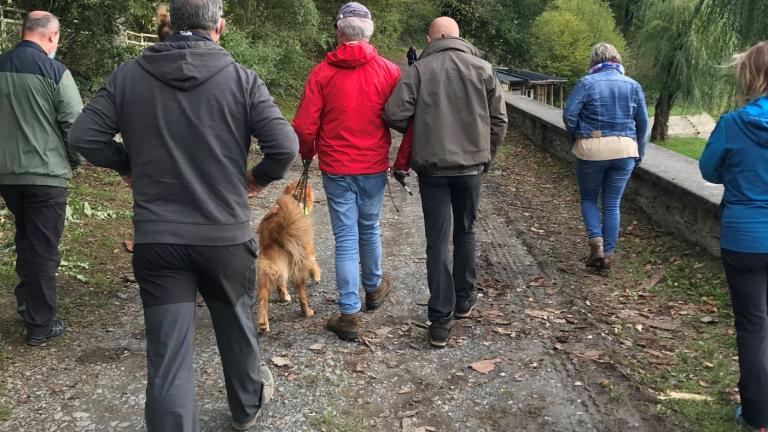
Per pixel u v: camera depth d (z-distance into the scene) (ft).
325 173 13.07
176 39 7.88
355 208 13.32
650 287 15.66
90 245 18.44
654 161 21.83
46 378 11.56
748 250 9.40
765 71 9.48
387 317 14.37
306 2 54.70
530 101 43.68
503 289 15.78
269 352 12.66
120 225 20.57
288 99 56.80
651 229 19.79
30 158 12.23
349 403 10.85
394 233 20.97
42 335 12.78
